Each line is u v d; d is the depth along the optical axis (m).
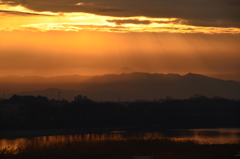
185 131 160.00
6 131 161.00
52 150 57.88
